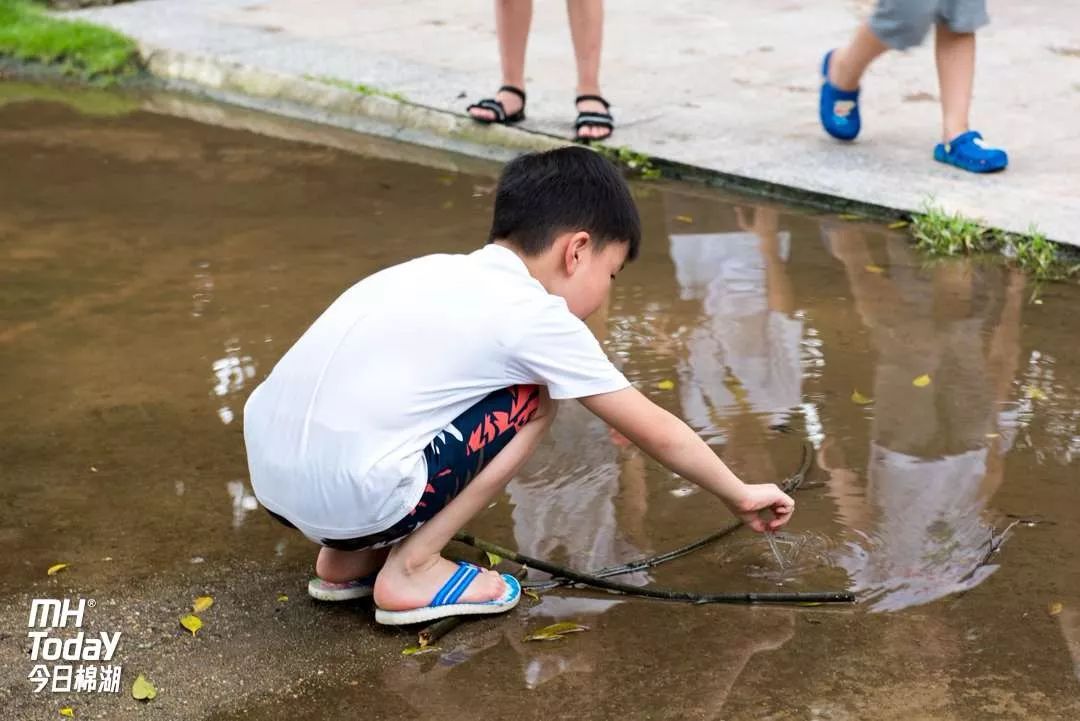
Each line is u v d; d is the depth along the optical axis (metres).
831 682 2.65
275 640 2.84
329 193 5.80
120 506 3.33
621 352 4.17
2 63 8.05
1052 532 3.16
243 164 6.24
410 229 5.32
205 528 3.25
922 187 5.43
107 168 6.16
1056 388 3.90
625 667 2.71
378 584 2.84
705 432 3.67
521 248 2.82
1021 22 8.00
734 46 7.70
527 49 7.72
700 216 5.40
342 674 2.72
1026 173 5.54
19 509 3.31
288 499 2.74
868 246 5.05
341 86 7.06
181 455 3.57
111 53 7.90
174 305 4.56
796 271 4.82
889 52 7.43
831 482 3.40
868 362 4.08
